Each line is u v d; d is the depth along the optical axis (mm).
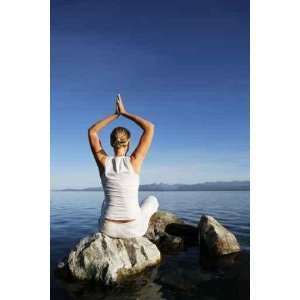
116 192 4371
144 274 4203
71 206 8250
